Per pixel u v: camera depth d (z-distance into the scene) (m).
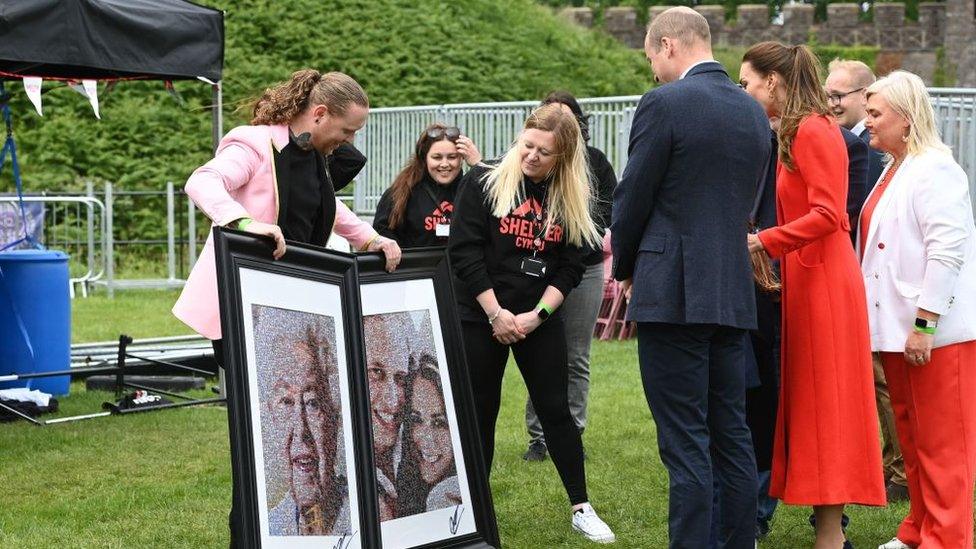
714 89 4.11
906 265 4.45
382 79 20.25
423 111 14.39
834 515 4.46
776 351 4.64
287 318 3.71
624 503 5.44
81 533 4.91
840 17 30.31
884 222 4.52
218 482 5.76
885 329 4.50
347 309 3.91
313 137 4.09
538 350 4.84
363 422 3.86
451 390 4.21
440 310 4.23
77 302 13.59
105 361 8.87
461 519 4.14
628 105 12.10
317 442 3.72
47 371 7.92
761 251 4.38
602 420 7.28
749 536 4.21
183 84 18.92
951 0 29.92
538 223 4.76
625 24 28.66
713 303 4.01
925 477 4.46
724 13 29.84
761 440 4.71
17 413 7.06
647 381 4.15
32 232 11.42
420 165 5.71
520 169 4.76
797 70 4.37
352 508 3.80
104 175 17.17
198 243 16.64
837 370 4.32
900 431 4.61
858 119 5.69
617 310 11.17
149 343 9.62
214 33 7.39
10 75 7.89
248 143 3.97
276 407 3.61
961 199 4.36
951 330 4.38
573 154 4.74
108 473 5.95
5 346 7.84
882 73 30.09
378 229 5.77
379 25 21.47
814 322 4.33
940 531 4.41
